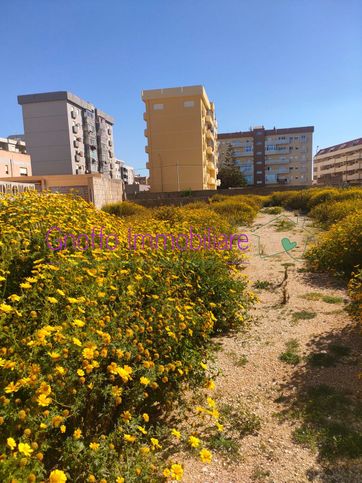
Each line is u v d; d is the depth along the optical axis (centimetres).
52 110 5984
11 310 207
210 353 327
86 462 167
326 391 277
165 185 4728
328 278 590
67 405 179
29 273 312
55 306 241
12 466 135
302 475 202
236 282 460
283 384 292
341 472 201
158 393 246
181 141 4641
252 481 199
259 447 224
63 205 496
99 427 199
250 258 767
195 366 270
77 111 6366
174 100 4588
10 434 150
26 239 334
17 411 158
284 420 248
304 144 7506
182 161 4666
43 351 197
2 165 3622
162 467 193
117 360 216
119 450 189
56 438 180
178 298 336
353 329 382
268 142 7619
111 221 563
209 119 5144
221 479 200
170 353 260
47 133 6044
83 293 259
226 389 288
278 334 386
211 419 251
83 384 185
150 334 259
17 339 202
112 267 328
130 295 284
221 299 411
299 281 583
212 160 5519
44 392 160
